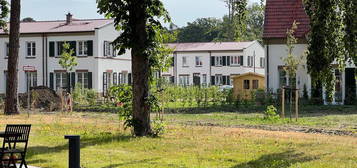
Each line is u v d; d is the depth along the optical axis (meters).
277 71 47.16
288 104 44.47
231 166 14.61
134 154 16.77
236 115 36.25
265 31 47.59
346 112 37.91
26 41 60.25
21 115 34.53
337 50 18.02
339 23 17.86
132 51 21.36
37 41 59.97
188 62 83.38
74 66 58.81
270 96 45.09
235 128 25.77
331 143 19.36
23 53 60.31
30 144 19.19
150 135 21.38
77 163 12.46
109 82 60.59
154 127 22.02
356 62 17.78
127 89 22.05
